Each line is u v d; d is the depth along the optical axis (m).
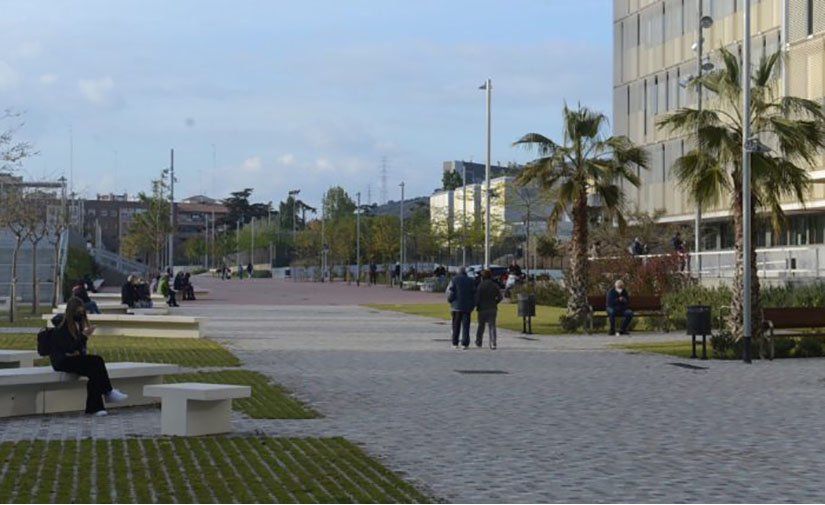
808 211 46.38
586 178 34.53
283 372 20.44
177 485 9.37
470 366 22.20
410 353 25.56
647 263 44.78
